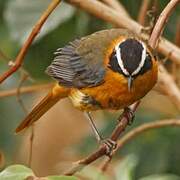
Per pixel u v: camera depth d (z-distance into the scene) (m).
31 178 8.80
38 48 14.74
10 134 15.59
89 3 12.57
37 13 14.18
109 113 15.02
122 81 11.38
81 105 12.08
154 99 14.96
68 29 14.62
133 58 11.28
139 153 14.13
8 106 15.50
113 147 10.77
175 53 12.32
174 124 12.32
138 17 13.95
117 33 11.91
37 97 16.02
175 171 14.16
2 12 14.84
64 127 18.12
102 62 11.72
